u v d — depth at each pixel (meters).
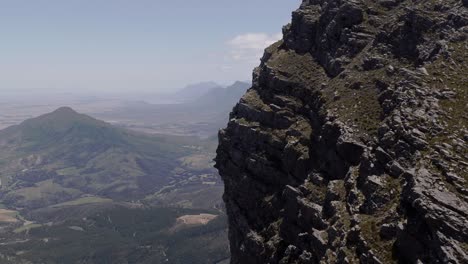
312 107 78.69
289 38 98.50
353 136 61.28
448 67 57.34
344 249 47.53
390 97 62.44
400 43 70.12
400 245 42.78
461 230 38.03
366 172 54.25
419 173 44.16
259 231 81.88
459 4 66.19
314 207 62.12
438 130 48.88
